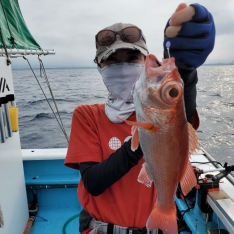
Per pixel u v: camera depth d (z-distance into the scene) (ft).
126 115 5.17
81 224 5.46
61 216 10.46
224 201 6.59
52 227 9.84
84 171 4.82
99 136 5.21
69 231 9.59
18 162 9.14
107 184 4.54
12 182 8.46
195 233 6.98
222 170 7.71
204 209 7.25
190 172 4.14
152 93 3.85
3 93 7.78
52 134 36.52
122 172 4.40
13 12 11.48
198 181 7.22
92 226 5.13
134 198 4.99
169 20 4.07
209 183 7.14
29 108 55.21
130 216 4.94
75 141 5.16
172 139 3.95
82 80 138.72
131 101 5.28
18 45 10.28
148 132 4.03
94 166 4.67
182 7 3.93
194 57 4.01
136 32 5.19
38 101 63.46
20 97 71.61
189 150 4.09
